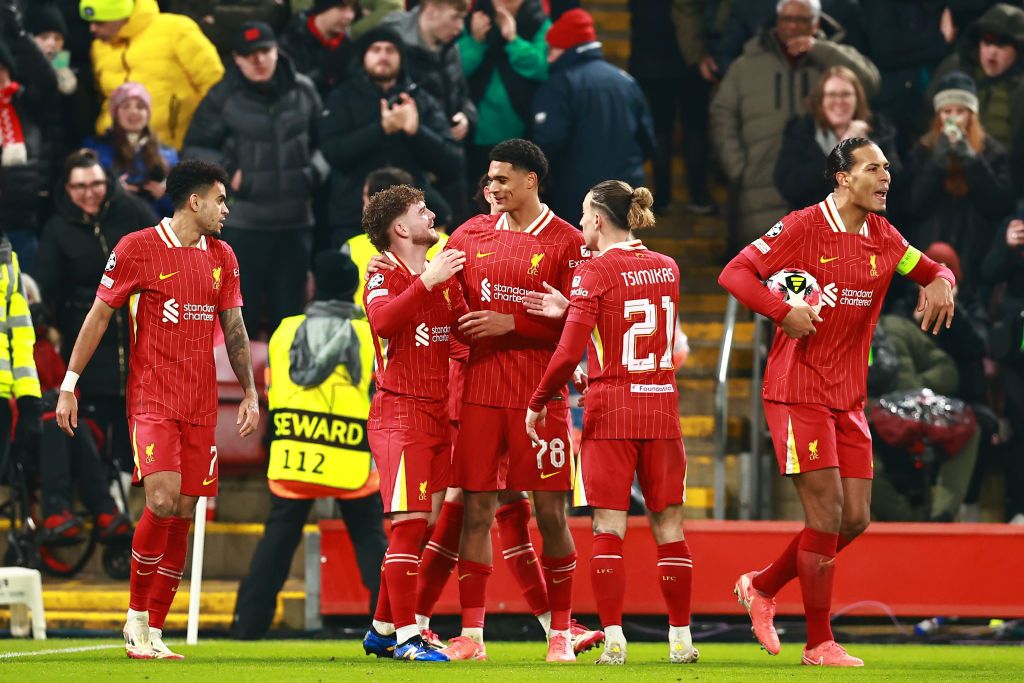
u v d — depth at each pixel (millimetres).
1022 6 44312
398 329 22812
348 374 31938
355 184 38688
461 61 42625
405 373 23078
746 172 41750
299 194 39125
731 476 39688
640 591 33625
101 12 41156
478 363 23953
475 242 24031
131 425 24375
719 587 33656
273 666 21750
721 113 42188
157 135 40125
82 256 37312
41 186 40500
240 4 43062
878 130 40156
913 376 38125
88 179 37094
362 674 20188
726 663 23812
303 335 31891
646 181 52562
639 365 22875
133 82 40938
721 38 45906
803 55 41406
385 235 23359
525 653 27484
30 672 20297
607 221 23047
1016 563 33812
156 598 24516
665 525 23312
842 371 23859
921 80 44281
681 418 41375
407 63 39750
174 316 24297
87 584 36625
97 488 35938
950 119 40250
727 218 44031
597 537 23000
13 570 32281
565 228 24047
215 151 39000
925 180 40344
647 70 48406
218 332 38000
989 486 39781
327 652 26453
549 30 41312
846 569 33906
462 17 40250
